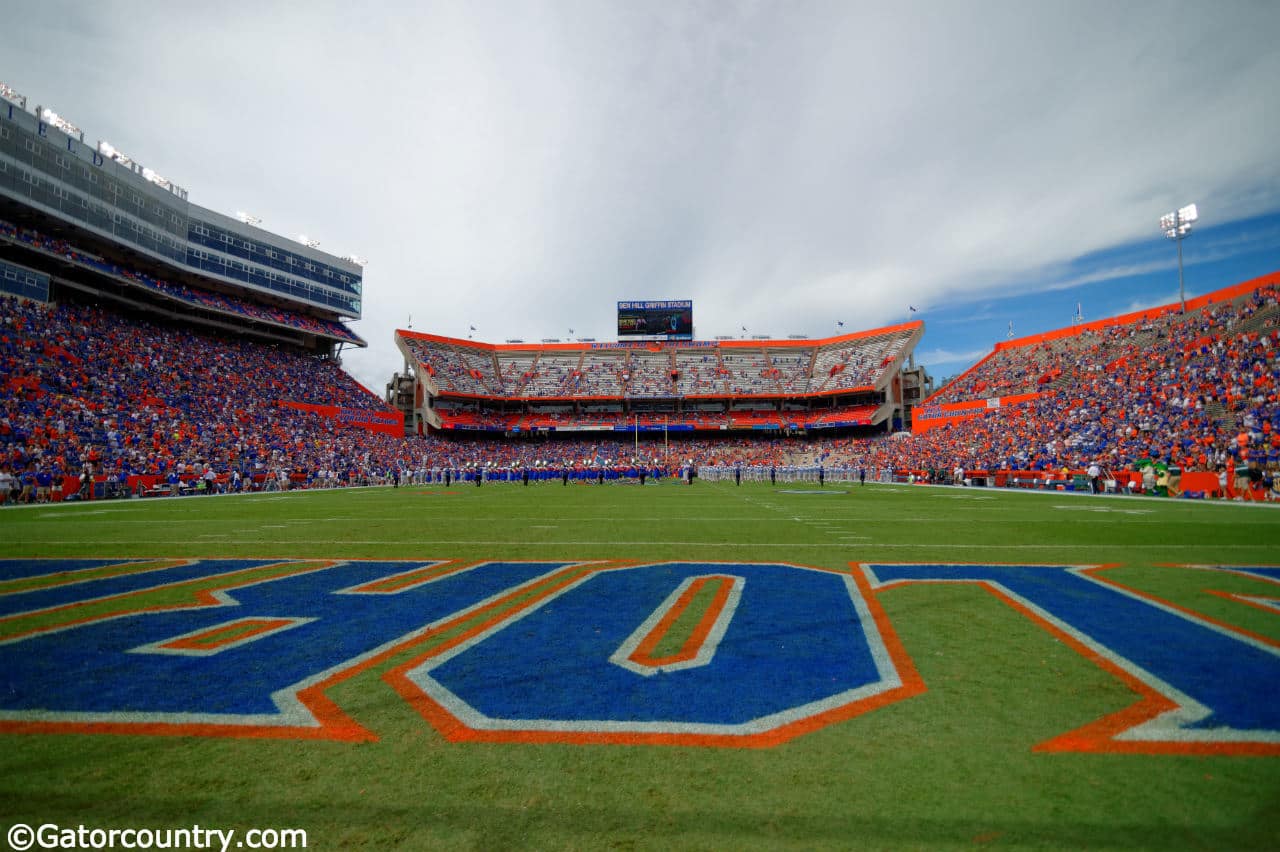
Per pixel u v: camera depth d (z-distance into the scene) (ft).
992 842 8.50
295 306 205.67
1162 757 10.83
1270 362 103.96
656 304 242.37
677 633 18.95
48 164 134.51
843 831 8.82
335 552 36.58
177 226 166.61
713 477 173.37
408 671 15.66
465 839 8.77
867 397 220.02
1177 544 38.32
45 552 36.94
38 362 113.29
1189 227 150.20
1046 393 150.30
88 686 14.65
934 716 12.67
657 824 9.07
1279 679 14.61
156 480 105.19
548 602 23.25
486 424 214.69
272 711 13.20
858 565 30.96
